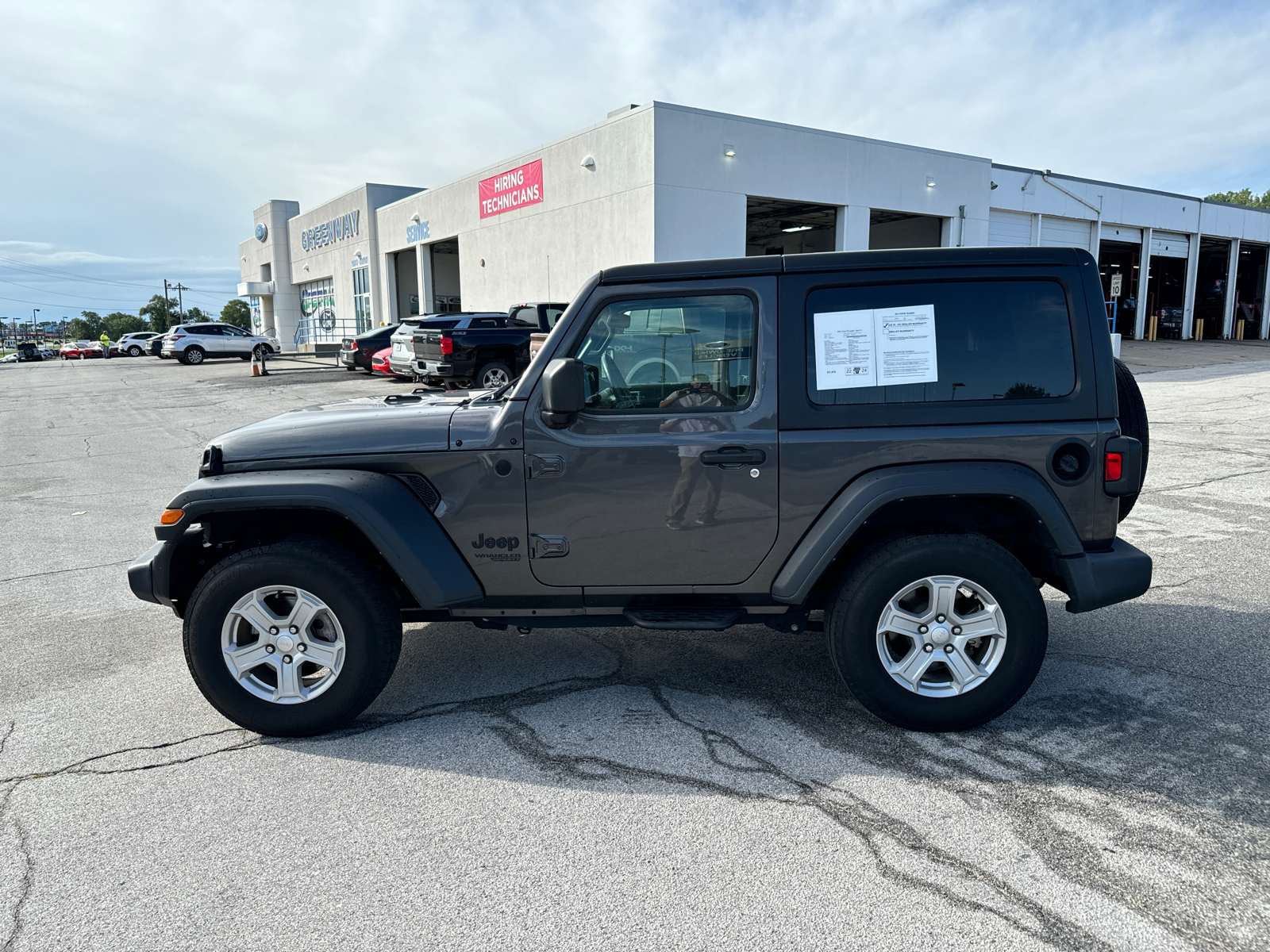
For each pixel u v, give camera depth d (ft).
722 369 10.76
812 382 10.62
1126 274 116.26
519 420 10.84
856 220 78.02
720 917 7.45
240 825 9.09
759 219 99.45
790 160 73.05
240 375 87.04
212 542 11.58
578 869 8.20
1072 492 10.52
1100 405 10.50
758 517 10.75
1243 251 128.67
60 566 20.04
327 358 115.96
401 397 14.37
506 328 54.19
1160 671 12.73
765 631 14.88
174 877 8.20
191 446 40.04
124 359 146.00
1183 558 18.62
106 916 7.62
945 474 10.32
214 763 10.49
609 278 10.77
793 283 10.61
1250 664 12.95
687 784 9.76
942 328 10.53
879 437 10.51
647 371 10.87
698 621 10.91
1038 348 10.52
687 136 67.56
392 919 7.50
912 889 7.80
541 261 82.38
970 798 9.34
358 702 10.94
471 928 7.37
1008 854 8.30
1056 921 7.32
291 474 10.82
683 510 10.80
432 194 101.35
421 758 10.50
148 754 10.73
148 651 14.46
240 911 7.66
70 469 34.24
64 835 8.93
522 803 9.43
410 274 121.70
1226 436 35.65
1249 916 7.37
